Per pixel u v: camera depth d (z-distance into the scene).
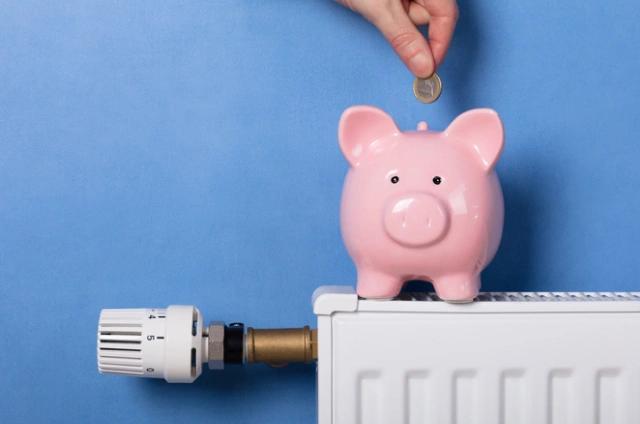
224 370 0.83
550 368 0.69
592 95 0.84
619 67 0.84
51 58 0.83
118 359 0.72
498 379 0.68
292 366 0.83
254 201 0.83
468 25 0.83
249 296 0.83
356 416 0.68
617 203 0.84
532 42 0.84
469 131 0.66
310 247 0.83
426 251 0.64
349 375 0.68
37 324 0.82
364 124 0.67
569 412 0.69
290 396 0.83
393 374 0.68
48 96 0.83
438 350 0.68
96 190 0.83
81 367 0.82
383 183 0.64
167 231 0.83
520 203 0.84
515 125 0.84
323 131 0.83
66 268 0.83
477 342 0.68
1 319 0.82
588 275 0.84
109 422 0.82
